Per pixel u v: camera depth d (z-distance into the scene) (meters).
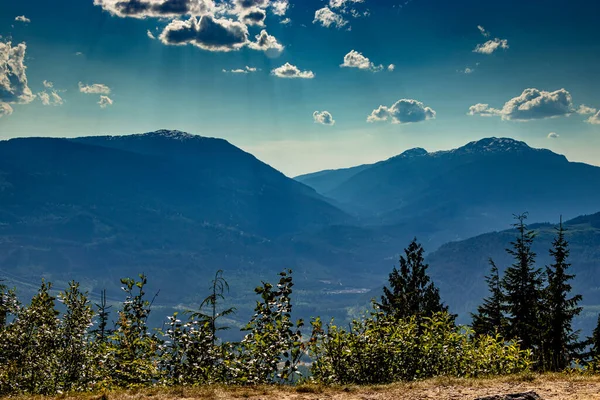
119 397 10.66
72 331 13.65
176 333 12.83
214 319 12.83
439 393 11.06
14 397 11.42
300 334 12.94
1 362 12.97
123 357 12.91
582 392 10.79
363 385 12.39
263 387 11.84
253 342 12.79
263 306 13.13
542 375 13.02
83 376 13.15
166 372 12.70
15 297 14.03
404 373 13.96
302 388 11.59
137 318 13.19
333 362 13.54
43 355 13.35
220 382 12.58
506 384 11.95
